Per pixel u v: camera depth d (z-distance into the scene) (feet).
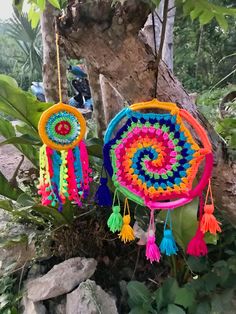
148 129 2.63
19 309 4.14
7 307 4.13
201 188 2.63
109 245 4.63
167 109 2.61
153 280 4.28
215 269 3.89
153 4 2.34
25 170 5.29
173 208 2.89
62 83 4.75
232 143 3.50
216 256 4.15
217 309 3.58
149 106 2.61
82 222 4.55
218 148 3.03
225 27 2.73
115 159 2.70
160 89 2.87
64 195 2.74
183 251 3.71
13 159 8.25
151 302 3.81
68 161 2.68
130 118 2.64
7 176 6.93
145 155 2.66
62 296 4.18
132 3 2.42
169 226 3.18
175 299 3.70
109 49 2.62
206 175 2.62
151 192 2.69
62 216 4.23
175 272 4.11
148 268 4.50
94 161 4.29
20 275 4.46
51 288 3.98
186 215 3.13
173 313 3.53
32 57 17.63
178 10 3.29
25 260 4.47
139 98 2.86
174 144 2.62
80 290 3.87
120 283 4.34
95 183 4.39
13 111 3.70
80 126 2.65
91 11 2.46
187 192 2.63
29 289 4.14
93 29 2.53
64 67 4.69
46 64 4.67
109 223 2.78
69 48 2.80
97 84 4.96
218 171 3.02
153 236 2.72
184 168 2.62
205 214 2.59
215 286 3.74
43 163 2.77
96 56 2.68
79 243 4.53
